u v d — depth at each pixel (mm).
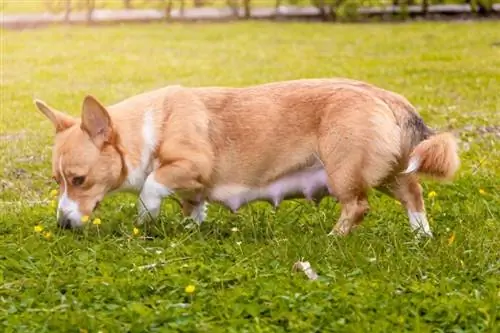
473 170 11852
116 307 7012
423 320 6773
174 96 9164
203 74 20516
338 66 21359
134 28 27875
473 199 10266
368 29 27531
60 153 8875
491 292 7133
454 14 29938
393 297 7102
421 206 9047
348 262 7992
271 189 9133
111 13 30047
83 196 8891
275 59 22531
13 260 8000
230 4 30188
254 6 32656
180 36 26359
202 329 6527
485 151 13000
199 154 8961
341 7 29547
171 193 9008
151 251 8398
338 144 8758
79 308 6961
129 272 7730
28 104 17219
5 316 6859
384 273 7699
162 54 23328
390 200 10297
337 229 8875
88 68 21406
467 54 22641
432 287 7277
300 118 8961
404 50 23562
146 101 9164
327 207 9789
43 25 28391
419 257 8078
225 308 6910
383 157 8719
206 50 23953
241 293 7152
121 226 9094
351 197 8836
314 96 8984
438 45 24188
